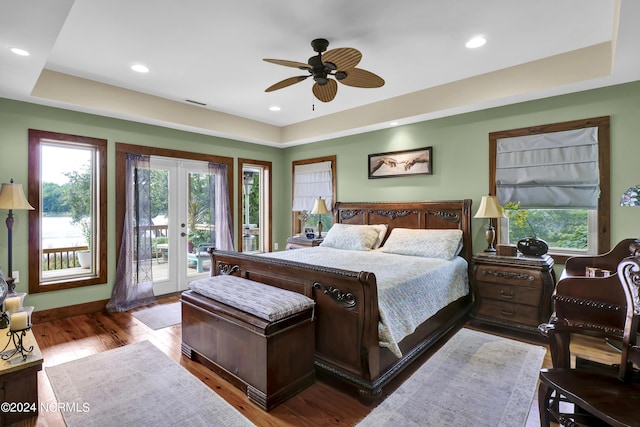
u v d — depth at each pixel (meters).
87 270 4.02
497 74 3.40
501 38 2.73
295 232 5.95
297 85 3.79
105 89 3.72
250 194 5.88
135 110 3.96
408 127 4.45
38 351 2.04
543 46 2.88
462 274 3.57
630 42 2.24
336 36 2.68
